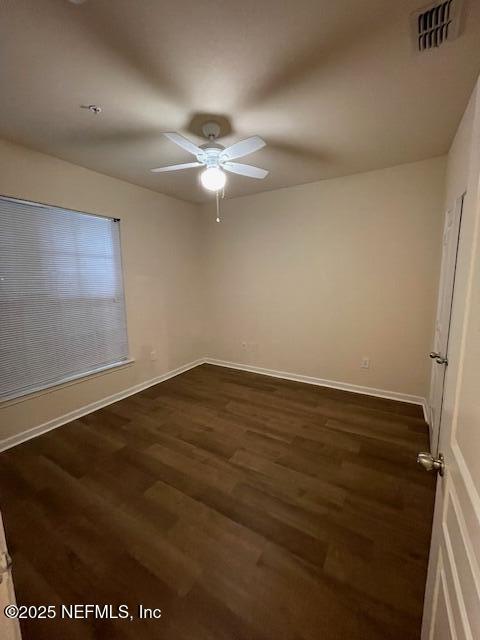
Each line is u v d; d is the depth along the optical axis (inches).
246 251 150.4
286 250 138.1
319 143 88.8
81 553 55.6
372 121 76.1
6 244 88.0
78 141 85.7
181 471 78.7
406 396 119.0
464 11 44.0
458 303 32.2
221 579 50.5
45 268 98.2
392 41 49.7
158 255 141.1
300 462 81.7
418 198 106.2
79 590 49.2
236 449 88.2
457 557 25.8
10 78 57.9
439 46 50.9
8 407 90.7
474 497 22.9
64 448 89.7
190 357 165.9
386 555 54.2
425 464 35.4
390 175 109.7
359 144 90.1
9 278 89.4
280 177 119.6
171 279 149.6
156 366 144.2
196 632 43.3
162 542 57.8
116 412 113.3
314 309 135.1
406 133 83.0
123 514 64.8
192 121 74.8
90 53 51.8
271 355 151.9
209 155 76.0
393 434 95.0
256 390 133.2
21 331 93.5
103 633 43.5
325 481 74.0
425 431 96.6
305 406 116.1
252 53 52.2
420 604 46.1
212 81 59.6
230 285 159.5
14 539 58.8
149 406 118.1
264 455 85.0
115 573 51.8
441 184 101.7
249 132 81.1
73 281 107.2
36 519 63.6
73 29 46.7
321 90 63.1
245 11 44.2
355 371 129.0
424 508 65.1
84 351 113.0
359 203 117.3
